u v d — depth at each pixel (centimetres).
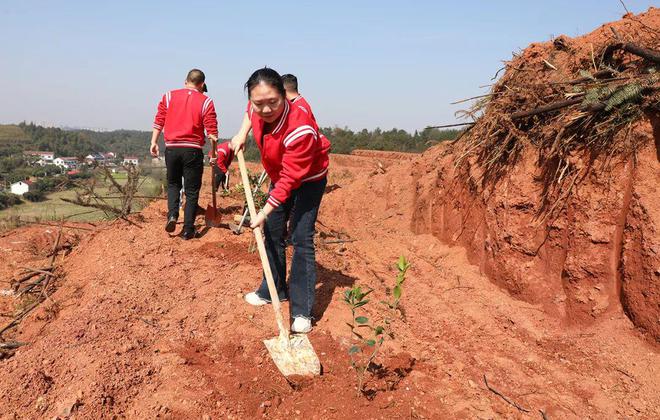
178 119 498
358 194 791
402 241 618
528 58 525
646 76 397
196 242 520
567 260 420
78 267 486
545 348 385
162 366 309
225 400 288
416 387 314
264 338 355
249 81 307
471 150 539
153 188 751
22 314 404
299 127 319
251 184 680
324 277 457
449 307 438
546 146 459
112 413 265
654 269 360
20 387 272
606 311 396
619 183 401
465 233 544
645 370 345
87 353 306
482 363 355
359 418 278
